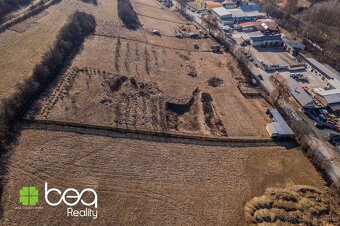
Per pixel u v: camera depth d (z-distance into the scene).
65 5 114.56
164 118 71.88
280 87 89.38
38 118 63.03
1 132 57.47
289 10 143.88
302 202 55.81
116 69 84.81
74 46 90.69
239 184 58.47
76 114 66.19
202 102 80.50
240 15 137.12
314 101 87.00
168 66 94.00
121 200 52.19
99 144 61.06
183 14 140.88
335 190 59.69
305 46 115.88
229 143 67.50
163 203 52.84
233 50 108.88
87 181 54.03
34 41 86.75
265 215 52.69
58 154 57.31
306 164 65.25
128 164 58.41
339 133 76.50
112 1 129.88
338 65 105.69
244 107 81.00
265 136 71.38
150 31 114.62
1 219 46.38
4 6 99.06
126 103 73.06
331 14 132.62
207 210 52.94
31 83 69.00
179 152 63.09
